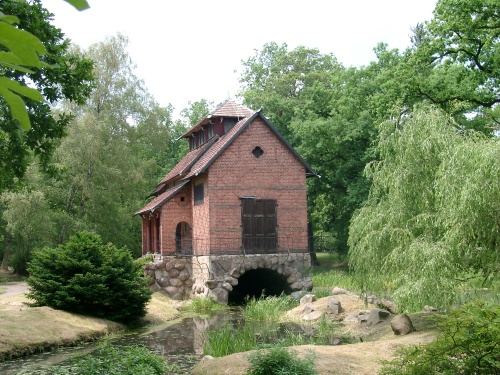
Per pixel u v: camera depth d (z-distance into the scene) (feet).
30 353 49.37
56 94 50.80
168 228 101.60
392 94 93.04
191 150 125.29
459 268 46.39
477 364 24.36
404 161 51.55
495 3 77.41
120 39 146.30
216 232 91.04
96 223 131.54
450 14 83.92
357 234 55.93
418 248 46.55
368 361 39.37
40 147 52.70
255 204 93.35
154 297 89.76
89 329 58.44
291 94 169.68
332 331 59.88
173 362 45.88
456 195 43.88
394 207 51.85
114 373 34.32
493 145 43.32
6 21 5.27
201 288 92.02
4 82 5.68
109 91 143.23
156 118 149.18
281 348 35.37
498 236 43.80
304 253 93.97
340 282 103.60
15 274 132.26
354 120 128.88
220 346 48.44
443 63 90.79
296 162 95.91
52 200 132.46
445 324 27.53
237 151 93.30
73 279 63.36
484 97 87.92
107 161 134.31
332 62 177.17
